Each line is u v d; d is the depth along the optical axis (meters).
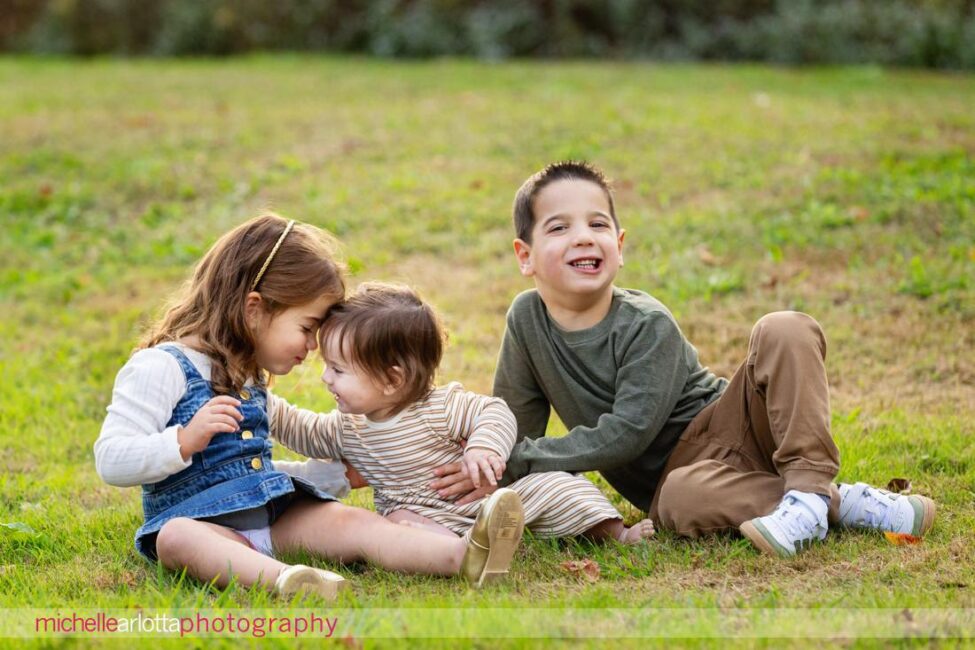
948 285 8.23
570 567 4.45
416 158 12.45
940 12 19.59
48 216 11.28
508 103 15.09
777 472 4.83
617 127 13.26
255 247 4.68
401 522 4.66
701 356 7.44
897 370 7.12
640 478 5.19
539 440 4.91
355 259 9.35
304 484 4.76
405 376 4.72
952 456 5.68
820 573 4.25
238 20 22.59
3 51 24.02
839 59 19.72
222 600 4.04
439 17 21.64
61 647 3.73
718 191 10.81
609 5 21.02
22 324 8.97
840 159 11.42
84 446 6.55
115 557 4.77
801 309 8.16
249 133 13.83
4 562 4.82
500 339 7.96
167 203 11.50
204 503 4.50
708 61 20.42
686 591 4.12
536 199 5.05
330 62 20.61
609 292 5.04
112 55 23.28
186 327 4.72
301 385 7.26
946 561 4.30
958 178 10.34
